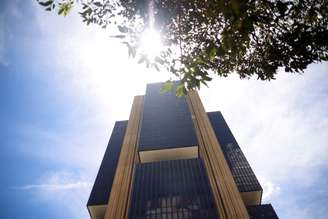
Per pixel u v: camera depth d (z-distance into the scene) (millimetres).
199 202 53781
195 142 78188
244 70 9797
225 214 50531
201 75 7500
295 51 8133
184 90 7801
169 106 101312
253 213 66312
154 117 94688
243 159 84500
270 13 6746
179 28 8414
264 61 9133
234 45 6898
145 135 84312
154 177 63219
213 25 8406
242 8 5637
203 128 83688
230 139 96812
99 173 86875
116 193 58844
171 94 109188
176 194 56562
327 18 7586
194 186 58594
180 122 89938
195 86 7629
